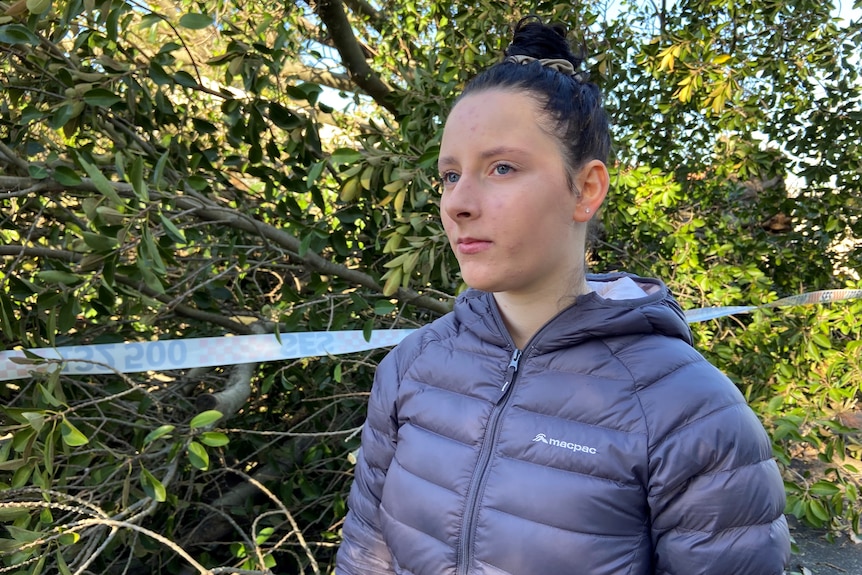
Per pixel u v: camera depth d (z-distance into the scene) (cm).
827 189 330
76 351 173
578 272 97
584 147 90
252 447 239
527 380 98
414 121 240
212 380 235
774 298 280
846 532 253
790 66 323
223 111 217
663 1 376
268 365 251
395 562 106
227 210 208
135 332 237
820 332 264
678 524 87
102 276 154
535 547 89
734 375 262
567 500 89
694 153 367
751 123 316
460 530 95
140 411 189
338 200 258
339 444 245
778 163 329
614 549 87
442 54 282
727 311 259
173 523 202
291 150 225
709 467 86
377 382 120
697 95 329
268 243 222
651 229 302
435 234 201
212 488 230
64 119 176
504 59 103
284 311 213
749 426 89
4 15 171
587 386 93
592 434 90
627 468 88
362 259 258
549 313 98
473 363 104
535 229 87
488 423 98
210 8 303
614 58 315
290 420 265
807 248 335
